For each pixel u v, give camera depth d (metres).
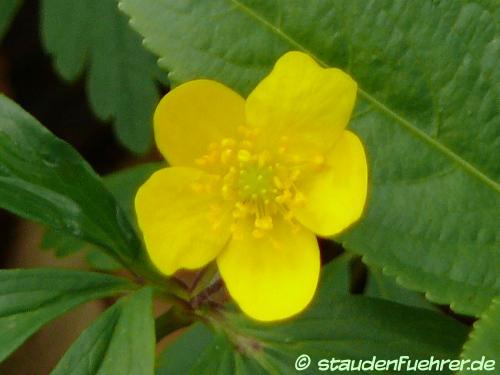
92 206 0.07
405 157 0.08
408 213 0.08
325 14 0.08
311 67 0.07
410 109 0.08
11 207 0.07
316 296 0.08
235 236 0.07
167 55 0.08
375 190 0.08
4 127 0.07
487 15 0.08
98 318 0.07
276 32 0.08
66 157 0.07
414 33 0.08
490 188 0.08
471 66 0.08
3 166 0.07
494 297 0.07
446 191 0.08
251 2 0.08
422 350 0.07
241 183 0.07
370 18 0.08
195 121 0.07
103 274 0.07
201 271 0.07
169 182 0.07
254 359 0.07
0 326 0.07
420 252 0.07
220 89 0.07
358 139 0.07
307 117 0.07
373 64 0.08
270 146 0.07
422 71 0.08
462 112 0.08
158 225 0.07
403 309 0.07
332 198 0.07
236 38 0.08
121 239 0.07
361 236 0.07
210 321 0.07
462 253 0.07
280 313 0.07
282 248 0.07
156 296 0.07
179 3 0.08
